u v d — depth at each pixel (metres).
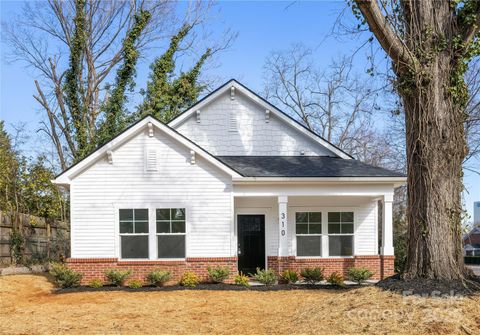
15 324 10.78
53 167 29.38
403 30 10.61
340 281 16.80
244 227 19.25
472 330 8.26
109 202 17.36
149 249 17.30
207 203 17.52
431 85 10.40
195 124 20.56
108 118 27.22
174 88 28.19
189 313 11.90
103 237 17.28
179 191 17.50
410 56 10.31
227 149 20.52
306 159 20.16
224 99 20.70
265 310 12.16
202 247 17.41
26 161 24.33
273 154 20.61
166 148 17.56
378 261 18.81
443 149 10.36
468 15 10.52
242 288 16.11
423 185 10.39
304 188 18.02
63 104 30.06
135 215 17.41
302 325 9.62
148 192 17.45
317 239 19.25
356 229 19.31
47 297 14.99
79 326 10.51
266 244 19.11
